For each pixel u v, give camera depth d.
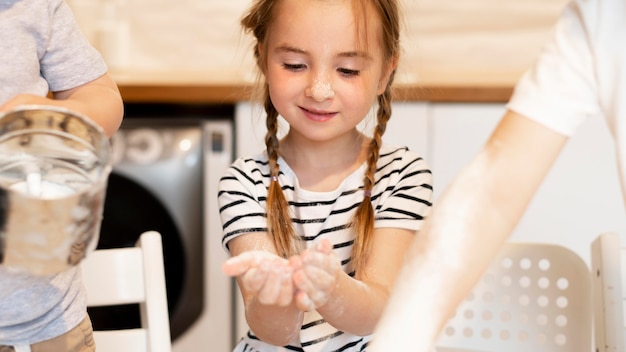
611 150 2.39
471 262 0.86
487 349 1.47
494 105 2.41
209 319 2.47
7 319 1.07
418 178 1.32
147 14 2.95
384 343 0.83
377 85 1.28
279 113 1.29
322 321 1.27
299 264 0.94
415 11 2.90
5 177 0.86
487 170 0.88
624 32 0.84
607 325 1.28
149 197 2.44
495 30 2.90
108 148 0.84
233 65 2.88
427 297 0.85
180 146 2.44
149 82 2.43
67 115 0.82
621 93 0.85
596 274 1.33
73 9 2.92
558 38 0.88
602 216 2.41
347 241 1.29
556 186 2.41
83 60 1.15
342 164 1.32
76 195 0.78
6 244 0.79
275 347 1.28
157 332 1.29
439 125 2.41
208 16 2.95
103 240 2.46
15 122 0.82
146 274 1.30
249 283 0.94
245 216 1.29
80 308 1.16
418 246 0.87
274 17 1.24
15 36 1.07
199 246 2.45
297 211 1.31
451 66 2.91
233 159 2.45
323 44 1.20
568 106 0.86
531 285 1.45
